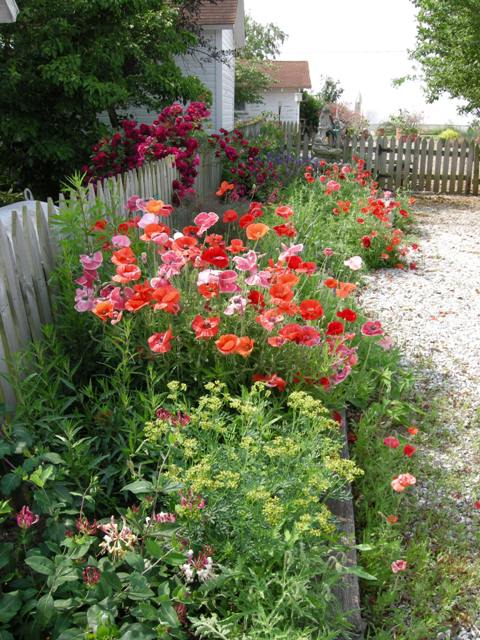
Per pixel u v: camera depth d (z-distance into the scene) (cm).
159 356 308
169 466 231
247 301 317
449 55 1383
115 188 475
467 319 576
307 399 257
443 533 297
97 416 268
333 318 432
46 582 198
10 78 940
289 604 204
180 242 305
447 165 1429
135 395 296
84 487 244
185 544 212
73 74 961
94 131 1062
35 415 261
